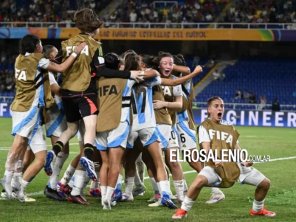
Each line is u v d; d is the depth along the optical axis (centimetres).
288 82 5247
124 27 5250
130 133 1169
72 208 1172
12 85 5316
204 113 4319
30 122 1205
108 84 1159
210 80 5322
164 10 5394
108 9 5606
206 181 1053
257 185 1095
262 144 2786
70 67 1186
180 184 1240
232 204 1255
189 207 1072
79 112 1209
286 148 2611
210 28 5009
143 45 5644
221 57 5572
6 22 5222
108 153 1172
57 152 1199
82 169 1220
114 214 1117
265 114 4266
